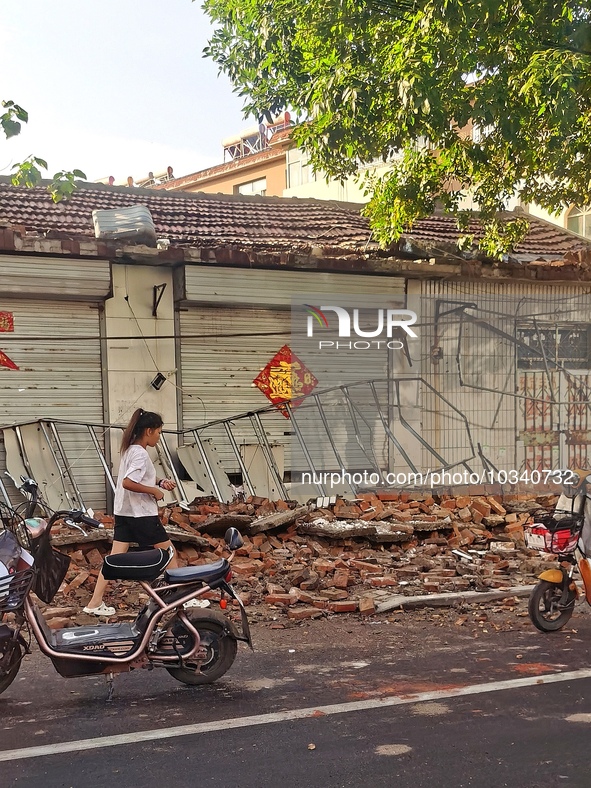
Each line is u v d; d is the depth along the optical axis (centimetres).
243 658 612
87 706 508
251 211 1509
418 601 773
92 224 1242
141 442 694
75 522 546
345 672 575
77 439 1095
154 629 534
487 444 1312
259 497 1125
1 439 1056
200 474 1125
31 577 513
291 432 1214
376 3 983
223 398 1178
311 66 1086
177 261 1094
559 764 417
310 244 1297
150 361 1131
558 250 1625
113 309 1106
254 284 1148
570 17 925
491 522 1104
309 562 927
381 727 468
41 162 920
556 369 1368
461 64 905
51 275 1027
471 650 631
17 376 1065
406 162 1179
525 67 922
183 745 444
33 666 597
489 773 407
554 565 909
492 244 1255
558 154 1127
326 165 1143
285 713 491
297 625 714
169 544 701
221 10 1188
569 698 516
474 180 1201
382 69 965
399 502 1173
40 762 423
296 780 400
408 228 1359
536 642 653
